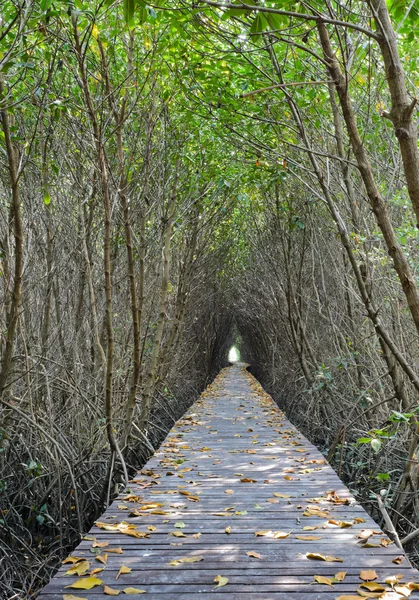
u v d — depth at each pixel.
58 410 6.97
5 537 5.49
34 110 5.66
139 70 6.16
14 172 4.29
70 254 6.88
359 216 6.52
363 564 3.12
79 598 2.70
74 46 4.85
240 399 12.68
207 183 9.17
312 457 6.30
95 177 6.34
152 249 8.27
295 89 6.23
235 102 6.20
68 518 5.65
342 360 7.55
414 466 5.27
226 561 3.20
